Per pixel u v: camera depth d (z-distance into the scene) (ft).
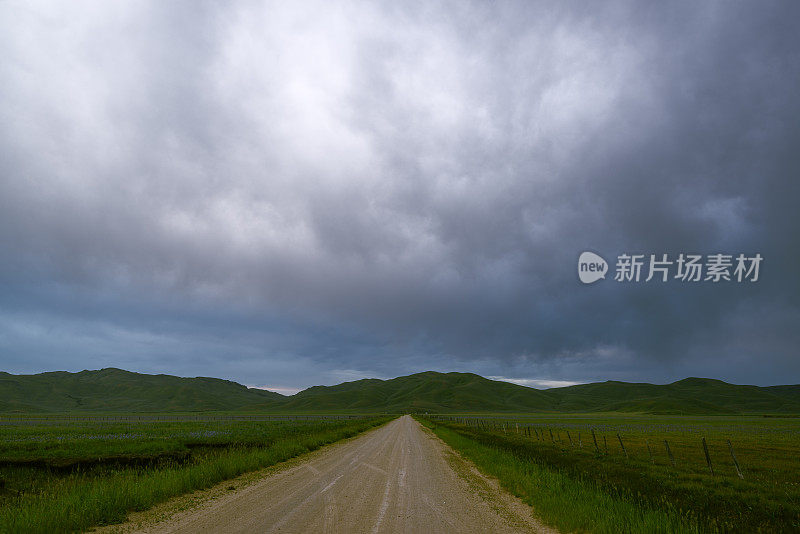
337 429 170.30
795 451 105.60
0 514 31.09
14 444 77.92
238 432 129.80
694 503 42.91
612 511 33.96
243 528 30.14
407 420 364.38
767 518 38.27
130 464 60.13
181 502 38.60
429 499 41.39
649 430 220.84
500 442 120.16
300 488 46.09
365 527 30.89
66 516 30.30
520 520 34.04
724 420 437.58
